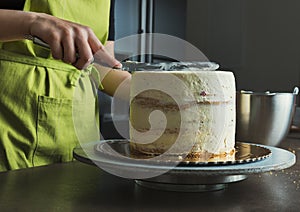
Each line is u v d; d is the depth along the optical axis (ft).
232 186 2.08
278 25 7.45
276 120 3.20
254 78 7.76
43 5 2.78
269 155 2.14
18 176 2.16
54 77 2.71
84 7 3.01
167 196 1.88
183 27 6.99
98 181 2.11
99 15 3.12
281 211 1.71
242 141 3.25
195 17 8.33
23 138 2.63
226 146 2.22
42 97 2.65
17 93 2.59
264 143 3.23
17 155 2.62
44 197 1.82
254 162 1.99
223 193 1.95
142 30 6.09
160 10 6.45
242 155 2.19
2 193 1.85
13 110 2.59
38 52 2.68
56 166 2.45
